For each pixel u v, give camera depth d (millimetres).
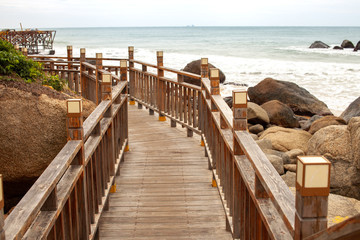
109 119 3977
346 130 5406
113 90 4602
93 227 3049
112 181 4145
